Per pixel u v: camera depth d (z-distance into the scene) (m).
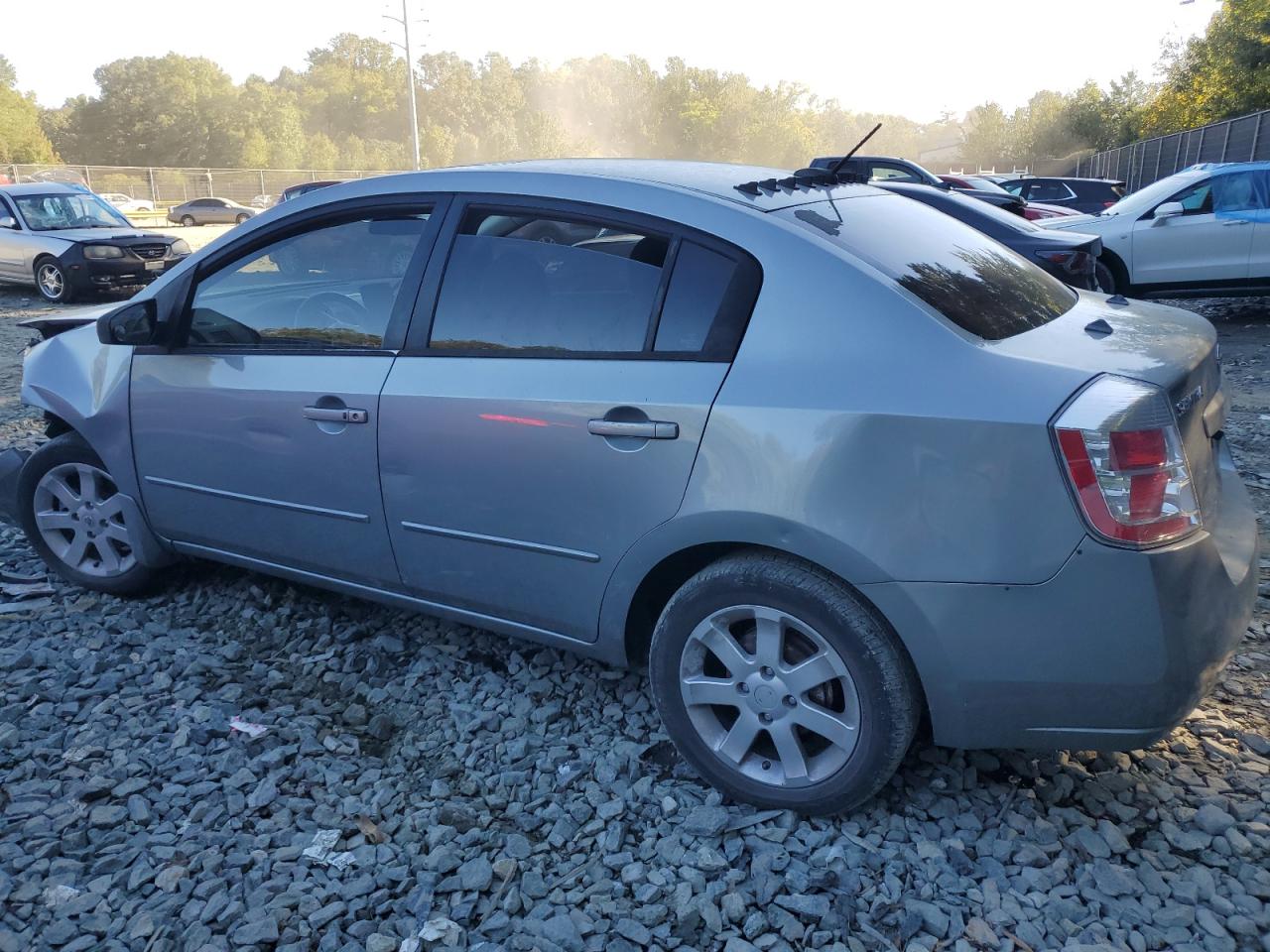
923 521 2.47
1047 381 2.45
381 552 3.43
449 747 3.23
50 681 3.61
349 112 123.62
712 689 2.85
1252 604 2.69
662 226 2.92
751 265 2.78
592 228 3.03
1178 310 3.33
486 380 3.09
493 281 3.16
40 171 53.06
